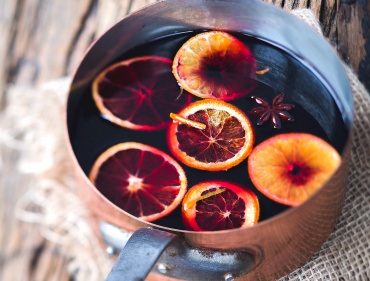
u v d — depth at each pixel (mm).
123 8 622
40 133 632
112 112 471
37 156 629
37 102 636
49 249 607
